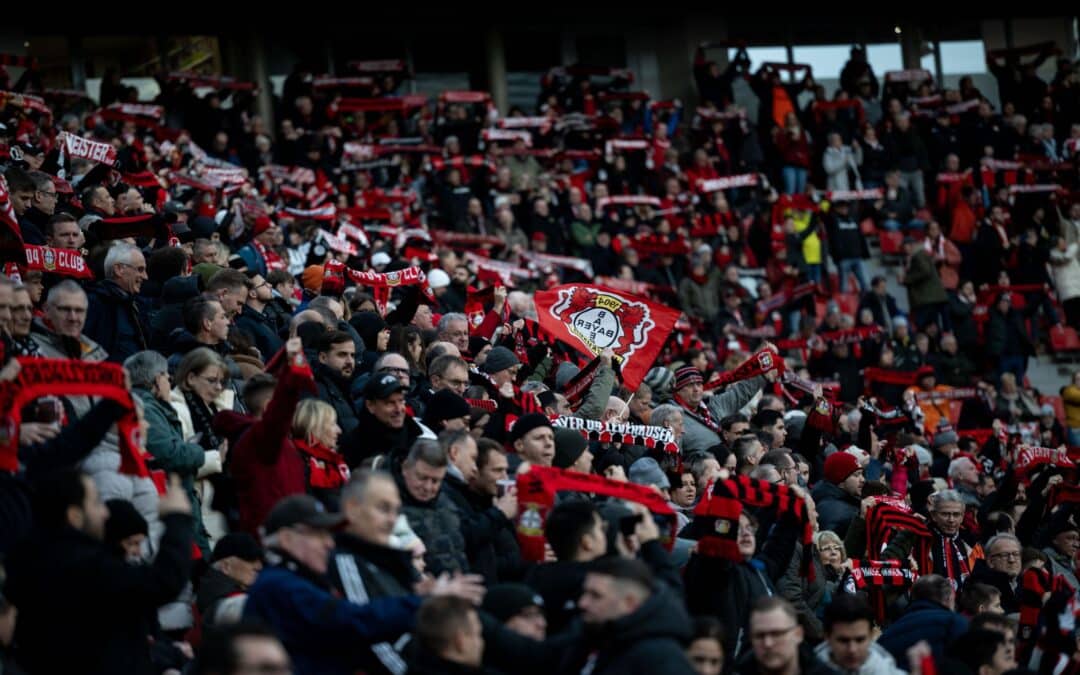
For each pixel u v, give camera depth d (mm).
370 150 41281
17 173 18203
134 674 10344
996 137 49562
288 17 51000
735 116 47906
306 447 13938
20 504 11391
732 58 55781
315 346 17062
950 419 35344
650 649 9992
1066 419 36344
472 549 12875
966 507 23547
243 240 25250
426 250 32156
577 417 17797
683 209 43438
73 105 40688
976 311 41438
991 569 18609
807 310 40125
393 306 24594
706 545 13688
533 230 40500
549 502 12797
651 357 19578
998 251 44438
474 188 41125
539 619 11266
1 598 10695
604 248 39906
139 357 13953
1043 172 49656
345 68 51594
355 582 10766
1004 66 54562
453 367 16703
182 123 40562
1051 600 15617
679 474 17250
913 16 56969
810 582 16859
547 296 19703
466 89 54000
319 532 10602
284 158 41250
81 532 10336
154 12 48812
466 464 13312
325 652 10273
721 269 40688
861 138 47781
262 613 10344
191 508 13695
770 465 16328
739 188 45156
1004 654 14055
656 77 55469
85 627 10172
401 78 49344
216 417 13781
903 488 24547
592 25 54906
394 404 14352
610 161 44312
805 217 42594
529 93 54312
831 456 19516
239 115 40406
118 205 22344
